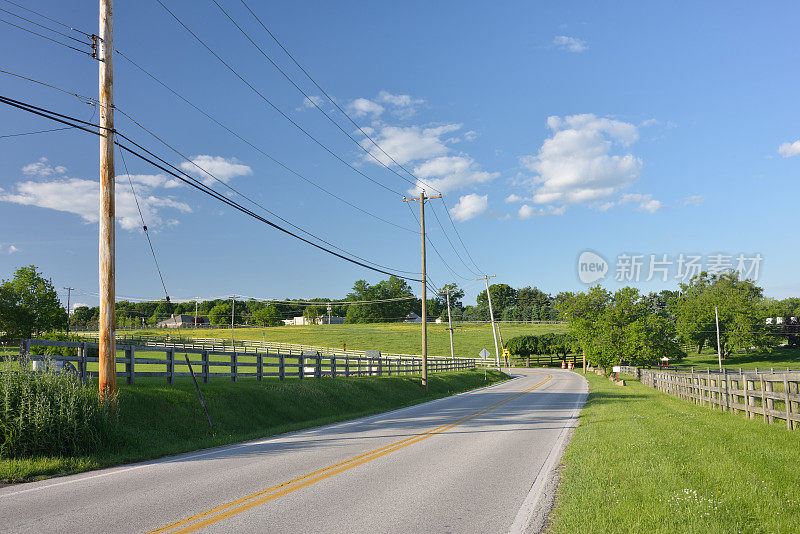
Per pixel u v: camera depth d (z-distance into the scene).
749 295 93.44
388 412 22.05
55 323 47.22
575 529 5.73
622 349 54.16
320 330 122.75
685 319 96.25
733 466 8.46
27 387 10.20
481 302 187.38
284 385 20.86
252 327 134.62
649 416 16.77
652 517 5.86
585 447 11.28
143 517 6.39
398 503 7.24
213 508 6.84
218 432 14.25
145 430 12.44
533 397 29.09
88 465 9.56
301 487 8.11
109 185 13.07
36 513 6.54
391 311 176.25
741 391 16.42
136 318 166.38
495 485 8.35
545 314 165.38
